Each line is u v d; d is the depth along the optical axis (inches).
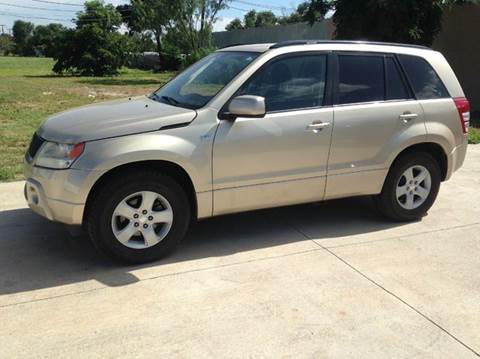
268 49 193.8
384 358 129.2
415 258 188.2
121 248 172.9
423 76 221.3
